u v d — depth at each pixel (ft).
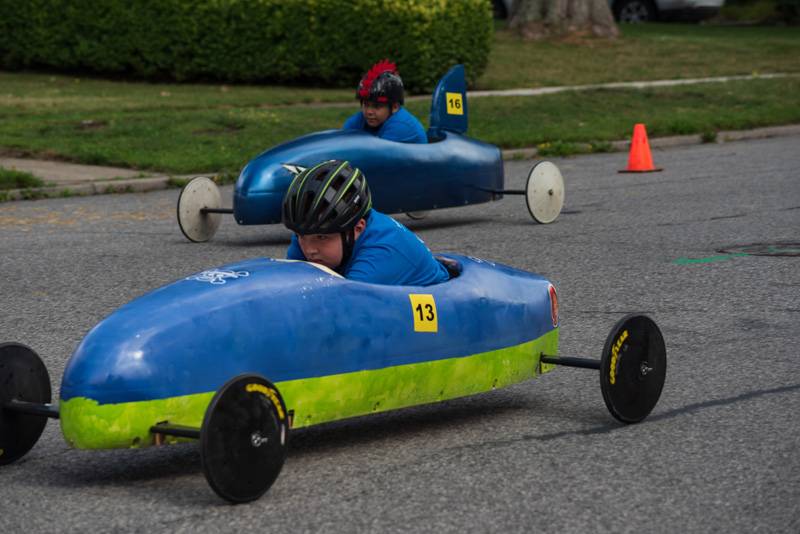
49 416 21.21
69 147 75.56
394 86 50.93
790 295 37.42
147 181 67.56
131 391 19.40
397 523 19.07
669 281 39.96
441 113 54.44
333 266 23.70
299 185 23.02
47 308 36.91
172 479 21.43
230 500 19.42
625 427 24.54
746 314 35.01
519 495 20.39
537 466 22.00
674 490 20.59
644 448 23.04
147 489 20.89
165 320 20.03
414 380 23.11
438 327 23.45
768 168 72.59
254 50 114.73
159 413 19.63
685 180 68.33
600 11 151.43
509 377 25.25
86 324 34.76
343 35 111.86
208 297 20.65
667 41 151.33
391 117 51.37
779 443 23.26
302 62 113.91
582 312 35.73
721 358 30.12
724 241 47.67
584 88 111.34
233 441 19.16
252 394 19.38
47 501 20.34
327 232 22.89
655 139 89.61
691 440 23.53
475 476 21.44
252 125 84.99
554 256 45.14
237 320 20.49
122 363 19.47
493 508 19.76
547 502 20.06
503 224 54.60
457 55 112.47
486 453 22.86
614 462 22.18
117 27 119.14
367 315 22.22
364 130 51.83
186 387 19.80
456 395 24.23
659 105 104.32
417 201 51.47
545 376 29.04
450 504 19.97
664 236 49.19
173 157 73.51
